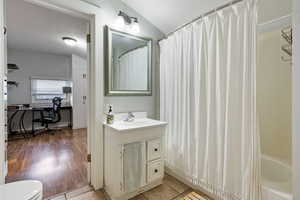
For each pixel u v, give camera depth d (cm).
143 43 226
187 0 173
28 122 451
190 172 184
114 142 161
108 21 191
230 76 145
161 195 171
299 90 87
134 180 165
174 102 208
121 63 205
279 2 140
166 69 221
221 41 153
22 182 117
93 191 178
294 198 89
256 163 129
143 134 171
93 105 183
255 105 130
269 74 189
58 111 437
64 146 320
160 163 187
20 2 213
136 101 224
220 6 153
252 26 129
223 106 152
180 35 198
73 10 167
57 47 410
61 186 184
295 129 88
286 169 160
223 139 152
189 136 186
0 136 126
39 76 464
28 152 285
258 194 129
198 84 175
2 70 127
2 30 127
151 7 203
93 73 182
